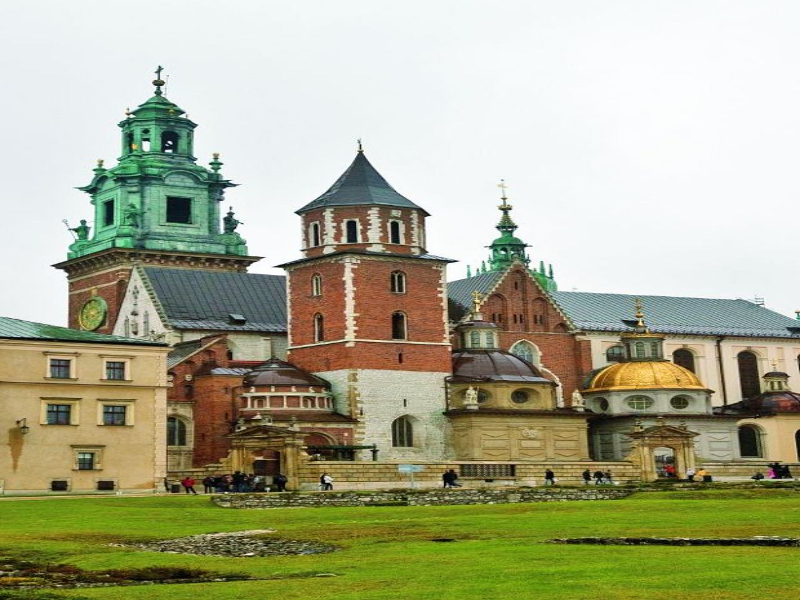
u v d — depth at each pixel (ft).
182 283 465.06
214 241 529.86
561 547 153.99
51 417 330.75
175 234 523.29
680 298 549.13
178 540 183.42
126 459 338.34
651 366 462.60
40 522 217.97
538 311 472.85
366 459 407.44
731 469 419.33
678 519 196.03
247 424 379.35
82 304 517.96
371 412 412.77
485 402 426.92
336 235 427.74
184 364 411.34
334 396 417.08
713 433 459.32
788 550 143.54
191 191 531.91
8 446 324.19
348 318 416.26
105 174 530.27
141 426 341.82
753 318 549.13
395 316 426.10
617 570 128.88
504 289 465.06
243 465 361.92
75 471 331.77
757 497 281.13
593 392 462.60
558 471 379.96
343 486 350.02
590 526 186.39
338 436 404.98
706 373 517.96
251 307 467.11
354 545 169.68
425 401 422.82
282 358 456.86
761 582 117.19
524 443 422.82
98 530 200.03
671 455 437.58
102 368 338.95
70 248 533.96
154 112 538.06
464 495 301.22
